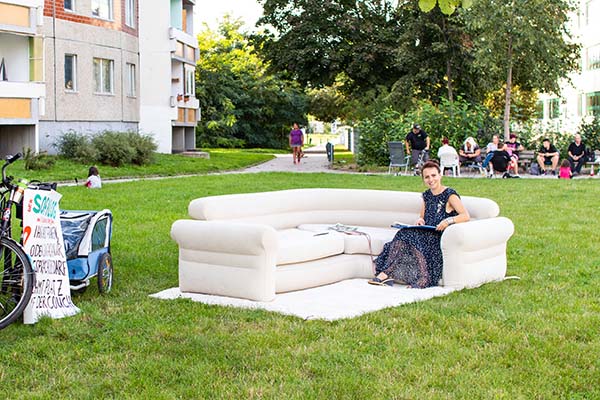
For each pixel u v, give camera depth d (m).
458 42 35.62
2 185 6.89
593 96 42.34
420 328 6.56
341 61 39.25
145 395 5.09
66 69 28.92
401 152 26.14
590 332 6.42
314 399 5.03
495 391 5.12
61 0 28.28
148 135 29.30
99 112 30.56
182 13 40.84
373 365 5.62
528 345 6.09
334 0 40.56
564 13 30.52
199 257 7.88
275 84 61.50
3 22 24.78
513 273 9.07
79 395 5.12
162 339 6.30
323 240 8.58
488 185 20.25
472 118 29.34
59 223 7.22
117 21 31.64
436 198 8.73
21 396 5.10
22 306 6.51
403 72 40.53
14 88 24.97
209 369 5.56
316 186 20.42
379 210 9.91
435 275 8.34
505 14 28.73
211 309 7.22
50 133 27.89
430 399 5.01
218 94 58.97
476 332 6.41
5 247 6.72
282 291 8.06
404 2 36.97
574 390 5.23
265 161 37.19
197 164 29.47
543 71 30.94
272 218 9.48
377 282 8.48
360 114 35.88
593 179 22.89
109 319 6.89
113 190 18.61
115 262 9.73
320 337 6.33
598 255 10.15
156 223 13.12
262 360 5.74
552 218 13.66
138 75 33.78
